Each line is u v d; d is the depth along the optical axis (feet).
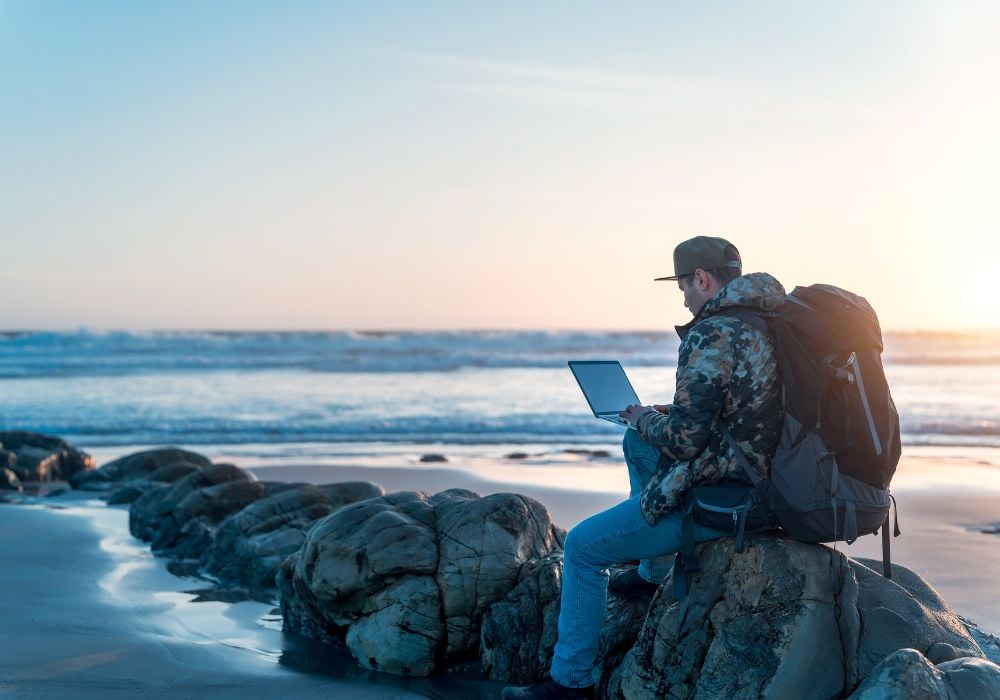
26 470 52.65
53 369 130.62
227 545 28.96
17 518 36.63
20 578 26.11
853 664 12.98
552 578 18.22
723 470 13.23
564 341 183.01
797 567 13.38
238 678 17.61
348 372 130.62
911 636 13.30
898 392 101.76
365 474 48.80
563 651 14.69
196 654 19.20
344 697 16.61
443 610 18.53
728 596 13.64
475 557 18.97
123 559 30.37
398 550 19.07
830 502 12.78
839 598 13.42
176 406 88.17
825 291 13.15
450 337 176.96
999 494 39.81
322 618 20.49
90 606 23.26
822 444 12.85
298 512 29.73
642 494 13.99
